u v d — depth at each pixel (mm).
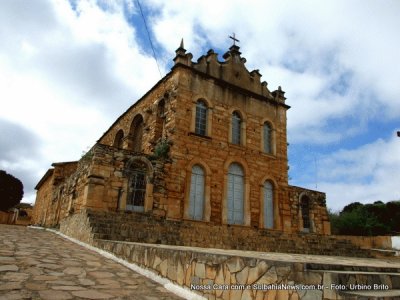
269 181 21734
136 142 23594
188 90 19625
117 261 9531
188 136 18828
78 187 17250
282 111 23938
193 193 18312
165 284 7105
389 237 25672
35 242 12023
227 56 23172
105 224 13562
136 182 16609
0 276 6391
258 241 18734
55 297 5477
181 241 15797
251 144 21469
